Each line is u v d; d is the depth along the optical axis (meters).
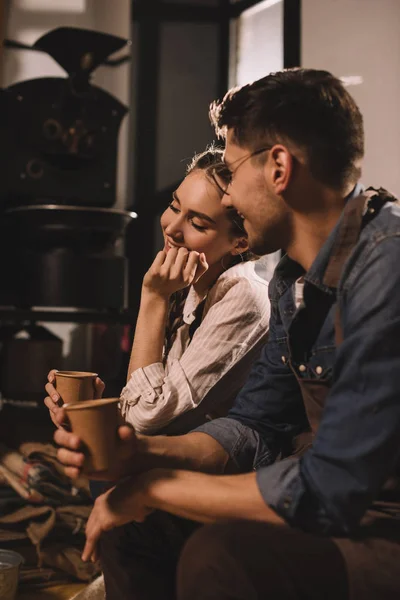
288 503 1.17
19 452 2.86
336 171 1.30
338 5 3.57
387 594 1.16
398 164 3.57
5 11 3.62
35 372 3.10
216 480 1.25
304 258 1.38
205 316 1.90
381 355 1.16
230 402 1.89
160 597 1.63
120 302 3.21
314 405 1.35
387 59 3.57
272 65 3.93
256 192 1.34
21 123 3.14
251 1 3.97
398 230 1.23
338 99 1.30
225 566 1.16
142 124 4.11
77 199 3.23
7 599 2.20
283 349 1.55
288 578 1.16
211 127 4.20
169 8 4.12
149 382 1.78
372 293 1.19
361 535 1.23
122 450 1.33
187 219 1.85
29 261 3.16
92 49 3.13
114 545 1.63
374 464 1.14
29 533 2.54
